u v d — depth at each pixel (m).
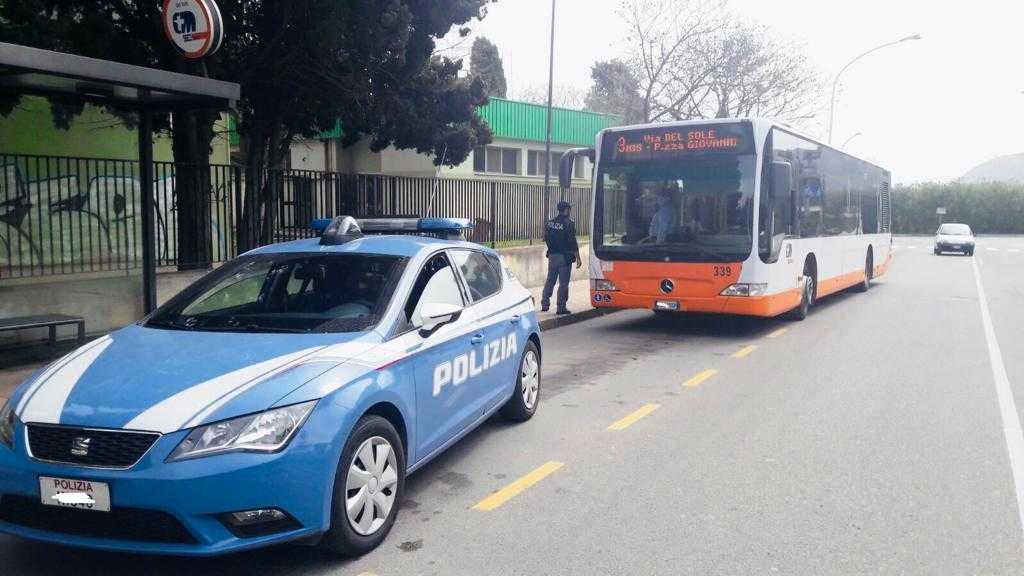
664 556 4.25
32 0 8.72
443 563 4.14
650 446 6.25
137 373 4.02
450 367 5.21
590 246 12.16
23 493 3.69
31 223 9.98
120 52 9.77
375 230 8.67
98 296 9.74
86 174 9.84
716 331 12.46
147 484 3.52
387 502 4.40
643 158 11.73
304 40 11.12
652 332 12.38
